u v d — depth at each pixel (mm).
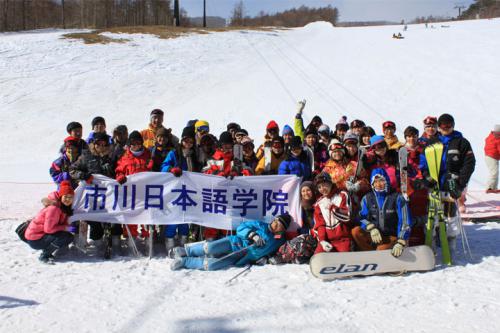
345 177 5816
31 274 5152
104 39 31141
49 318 4062
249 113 18141
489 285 4625
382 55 26234
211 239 5953
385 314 4051
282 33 40750
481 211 7797
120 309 4223
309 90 20516
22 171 13164
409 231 5133
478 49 24984
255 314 4078
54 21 77500
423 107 17203
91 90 22516
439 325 3832
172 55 28766
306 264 5430
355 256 4945
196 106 19844
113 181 5801
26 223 5609
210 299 4430
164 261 5602
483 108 16469
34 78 23469
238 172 6027
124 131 6789
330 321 3934
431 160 5520
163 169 5984
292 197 5938
